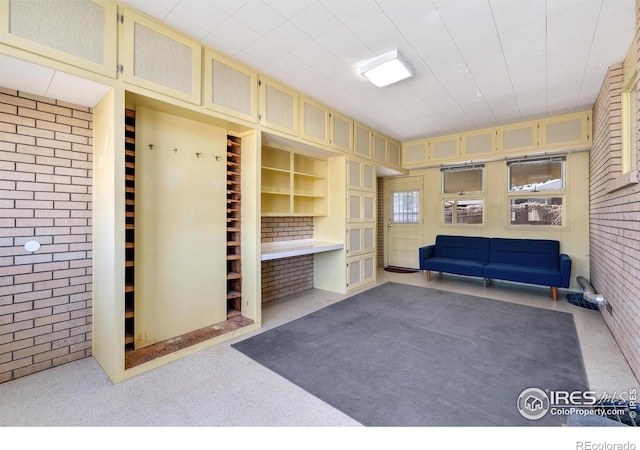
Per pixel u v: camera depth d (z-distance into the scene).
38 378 2.05
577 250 4.48
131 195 2.44
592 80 3.12
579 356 2.40
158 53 2.20
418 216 6.18
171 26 2.26
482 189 5.36
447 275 5.73
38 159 2.12
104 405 1.76
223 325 2.93
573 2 1.98
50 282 2.19
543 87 3.30
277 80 3.14
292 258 4.37
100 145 2.21
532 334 2.86
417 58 2.69
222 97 2.64
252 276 3.06
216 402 1.80
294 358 2.39
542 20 2.16
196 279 2.81
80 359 2.32
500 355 2.43
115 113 1.99
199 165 2.81
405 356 2.42
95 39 1.90
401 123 4.59
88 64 1.86
